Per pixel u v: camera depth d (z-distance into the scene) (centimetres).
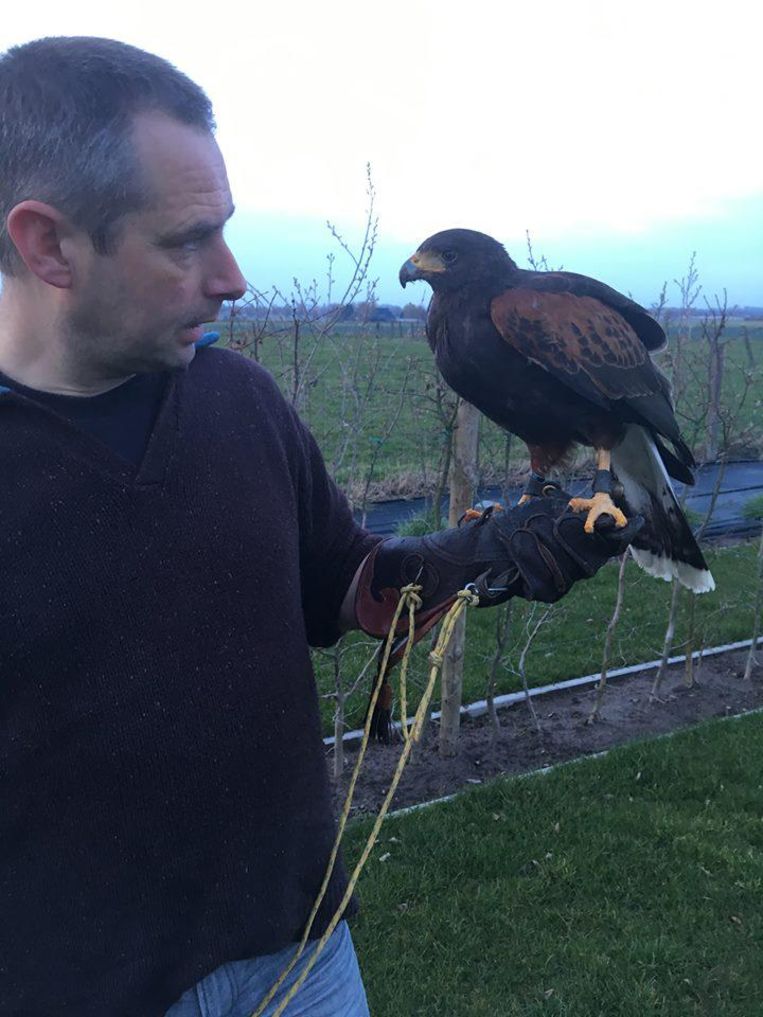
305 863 167
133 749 141
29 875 144
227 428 161
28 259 130
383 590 188
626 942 355
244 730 151
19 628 133
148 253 130
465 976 341
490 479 704
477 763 503
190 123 132
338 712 471
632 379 252
